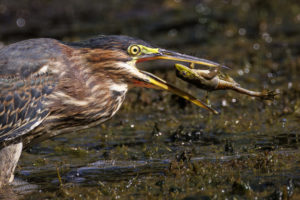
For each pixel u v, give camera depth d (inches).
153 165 441.4
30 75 421.1
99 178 413.7
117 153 484.1
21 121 418.9
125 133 553.9
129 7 1247.5
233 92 640.4
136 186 385.7
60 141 533.0
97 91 439.8
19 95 418.3
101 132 559.8
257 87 693.3
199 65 490.3
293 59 826.8
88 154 486.9
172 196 359.3
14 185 406.6
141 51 443.8
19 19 1248.8
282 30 1016.9
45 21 1229.7
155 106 644.7
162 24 1117.7
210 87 439.8
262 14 1103.6
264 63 810.2
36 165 457.7
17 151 414.0
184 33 1047.6
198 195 358.9
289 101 629.6
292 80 727.7
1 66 419.8
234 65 785.6
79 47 442.3
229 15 1125.1
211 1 1202.0
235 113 598.5
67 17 1238.9
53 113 432.1
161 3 1250.0
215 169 407.2
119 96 451.5
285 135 510.3
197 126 561.0
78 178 416.8
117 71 441.4
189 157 437.7
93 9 1251.8
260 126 547.8
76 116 439.8
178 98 631.2
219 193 359.9
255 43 934.4
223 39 991.0
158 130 538.0
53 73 425.4
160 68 758.5
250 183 374.0
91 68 438.9
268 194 354.6
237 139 506.6
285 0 1141.1
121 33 1074.1
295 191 356.2
